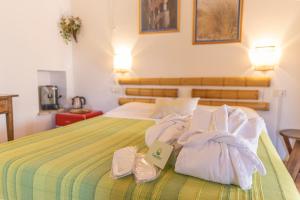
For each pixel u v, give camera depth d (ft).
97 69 11.64
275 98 8.88
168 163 3.92
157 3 10.08
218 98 9.52
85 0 11.38
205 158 3.44
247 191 3.09
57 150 4.75
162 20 10.10
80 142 5.40
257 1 8.73
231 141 3.50
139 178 3.38
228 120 4.33
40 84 11.37
